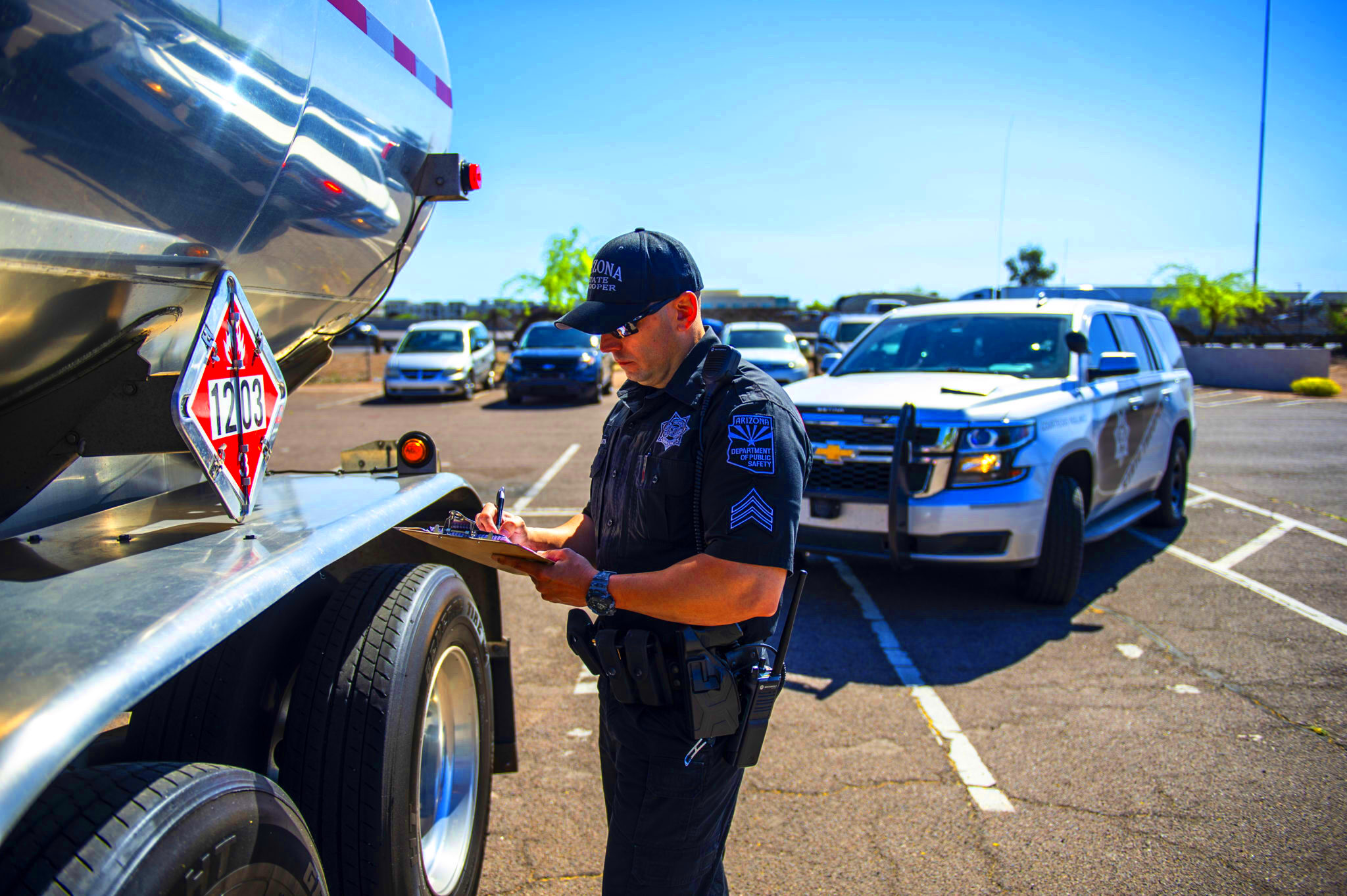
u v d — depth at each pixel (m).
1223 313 27.58
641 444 1.70
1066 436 4.81
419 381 17.00
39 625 1.18
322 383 21.88
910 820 2.81
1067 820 2.81
